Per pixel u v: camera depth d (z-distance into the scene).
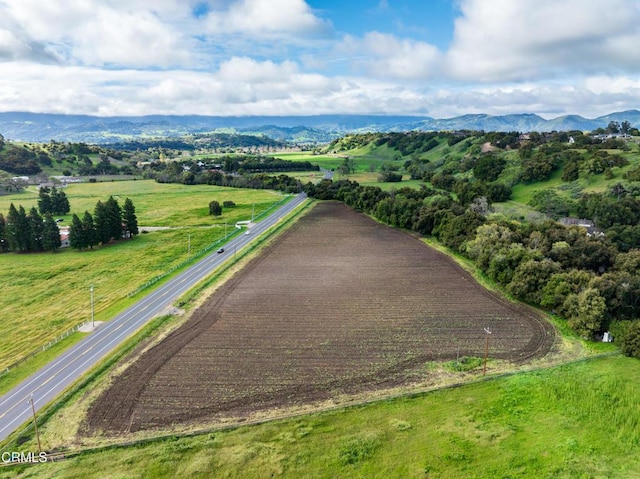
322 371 64.75
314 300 91.06
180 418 54.28
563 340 73.88
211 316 83.31
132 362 67.06
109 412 55.41
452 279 103.25
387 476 44.81
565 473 44.88
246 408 56.22
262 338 74.69
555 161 189.00
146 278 107.31
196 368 65.38
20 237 129.75
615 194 148.88
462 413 55.03
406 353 69.81
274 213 185.88
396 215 158.62
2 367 67.50
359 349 71.00
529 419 53.81
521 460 46.75
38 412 55.94
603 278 80.12
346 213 184.50
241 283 100.94
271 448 48.94
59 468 46.22
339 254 124.38
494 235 111.19
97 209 139.25
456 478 44.44
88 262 121.38
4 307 91.12
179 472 45.50
